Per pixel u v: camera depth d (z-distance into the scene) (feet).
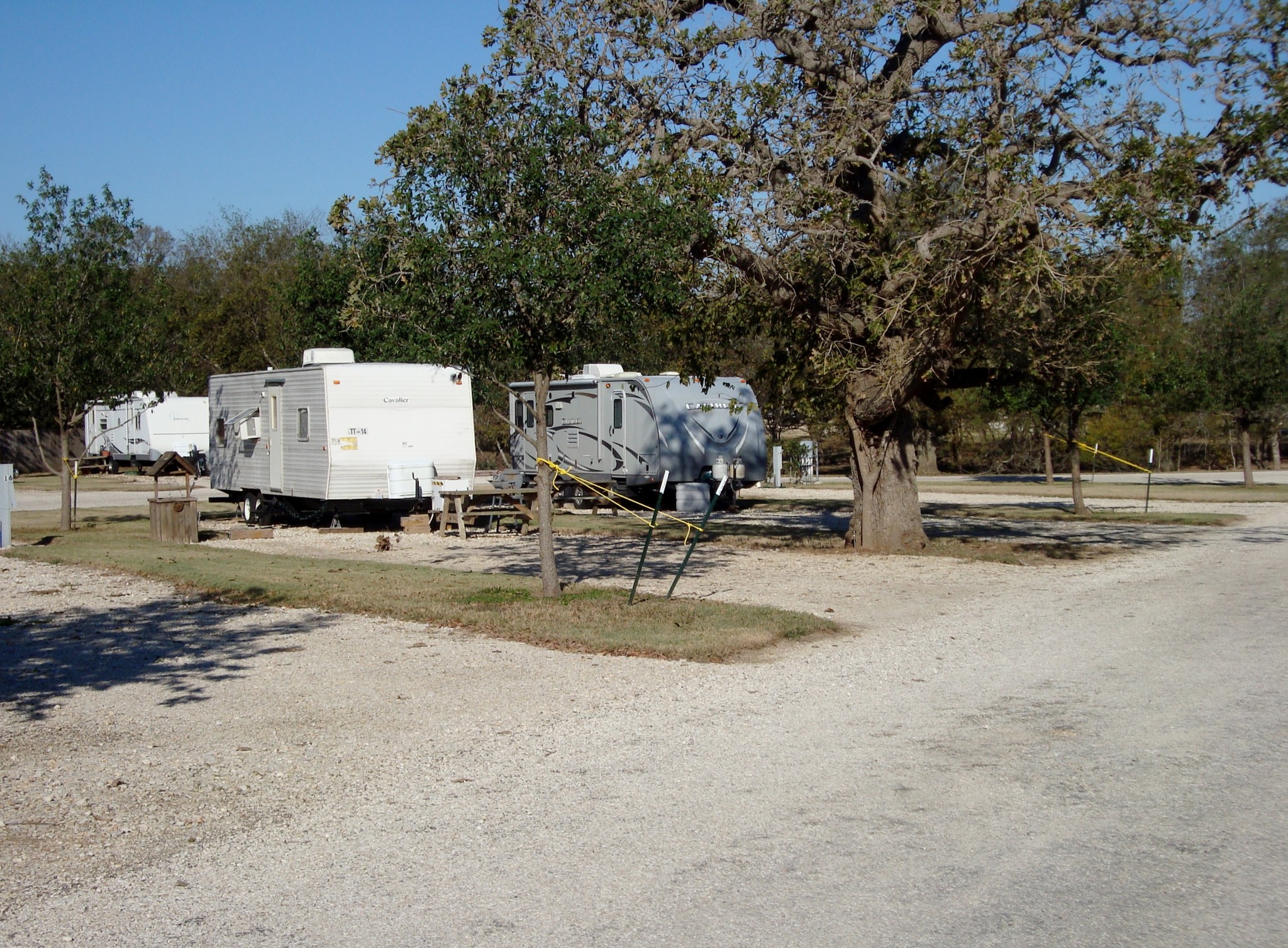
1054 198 46.42
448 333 35.40
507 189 35.63
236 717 25.62
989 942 13.47
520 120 35.68
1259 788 19.20
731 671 29.99
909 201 51.62
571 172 35.76
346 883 15.94
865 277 52.11
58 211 65.10
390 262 36.40
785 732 23.61
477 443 150.41
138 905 15.30
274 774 21.35
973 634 35.06
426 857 16.92
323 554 59.41
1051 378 59.93
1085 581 47.19
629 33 43.11
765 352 97.14
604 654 32.32
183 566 51.90
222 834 18.13
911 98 51.01
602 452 86.53
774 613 37.50
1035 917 14.14
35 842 17.78
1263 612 38.11
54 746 23.29
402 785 20.59
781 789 19.72
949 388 60.39
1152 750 21.65
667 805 19.02
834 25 50.90
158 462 67.10
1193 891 14.89
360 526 77.56
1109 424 126.41
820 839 17.15
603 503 88.07
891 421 59.11
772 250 50.11
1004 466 151.53
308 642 34.37
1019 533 68.90
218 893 15.69
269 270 141.90
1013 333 56.29
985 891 14.98
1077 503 81.82
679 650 31.86
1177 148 43.75
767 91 48.29
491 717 25.48
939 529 72.08
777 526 75.97
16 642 34.55
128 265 69.21
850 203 49.06
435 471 73.10
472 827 18.20
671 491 87.04
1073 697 26.30
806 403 56.18
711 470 84.28
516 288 34.65
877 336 48.75
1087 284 50.60
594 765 21.57
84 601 42.60
